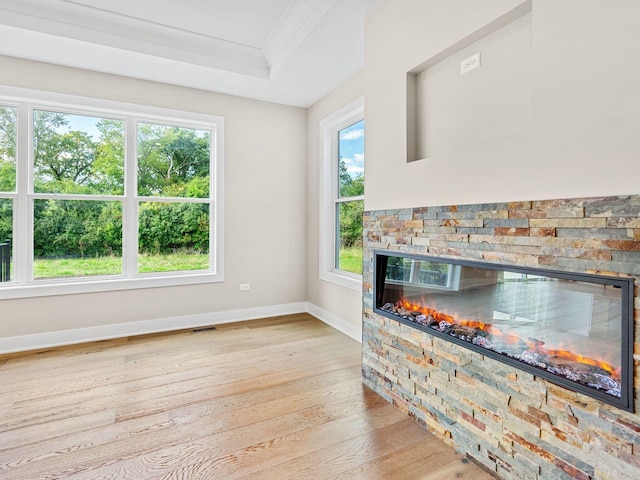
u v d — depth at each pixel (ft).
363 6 7.84
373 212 7.99
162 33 10.00
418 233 6.74
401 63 7.10
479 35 5.67
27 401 7.39
